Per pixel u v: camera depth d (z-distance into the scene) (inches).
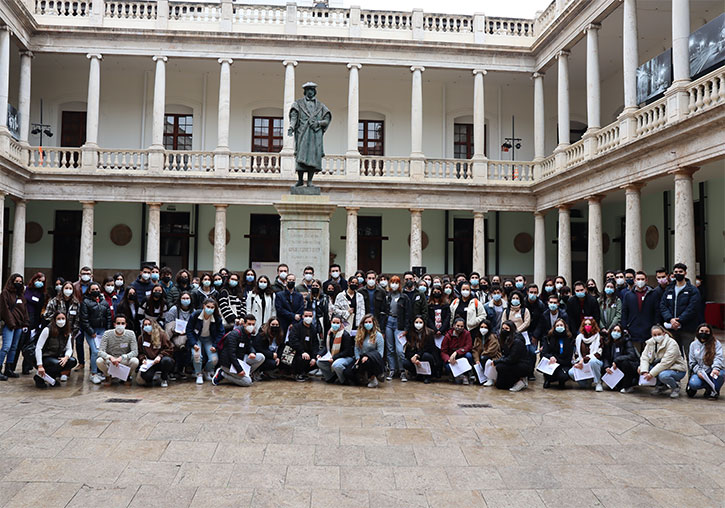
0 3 813.9
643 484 226.2
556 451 258.5
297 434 271.1
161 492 209.0
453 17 1009.5
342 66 1025.5
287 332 408.2
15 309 408.8
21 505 197.5
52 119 1070.4
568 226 911.0
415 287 444.1
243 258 1083.3
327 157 973.2
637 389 398.0
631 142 674.8
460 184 970.7
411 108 1079.0
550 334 410.0
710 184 800.9
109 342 378.9
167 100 1093.1
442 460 244.4
